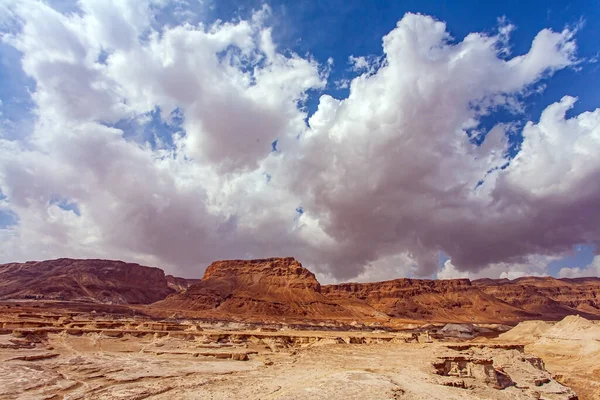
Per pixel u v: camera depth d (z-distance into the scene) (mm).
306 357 93250
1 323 117312
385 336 156000
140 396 54844
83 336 114062
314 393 45781
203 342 121688
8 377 64625
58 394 58000
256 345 127625
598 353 114062
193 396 52812
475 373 61312
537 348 136375
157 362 86125
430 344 120625
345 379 52906
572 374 94812
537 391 63469
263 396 50875
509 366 72688
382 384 49688
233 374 72875
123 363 82562
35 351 89562
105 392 58562
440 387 53156
